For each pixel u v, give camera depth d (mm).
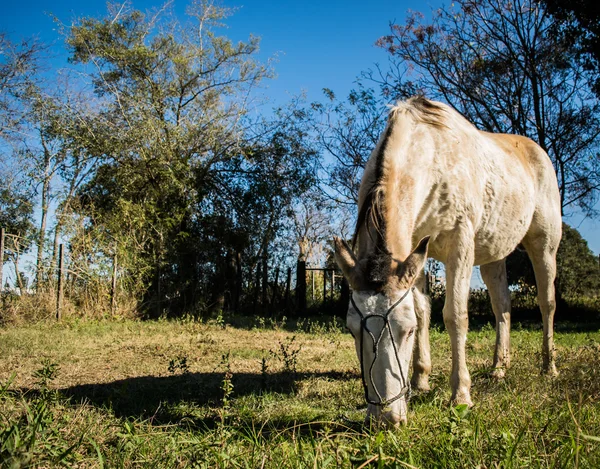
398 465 2584
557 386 4531
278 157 18375
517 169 5992
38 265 12500
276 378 5941
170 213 15852
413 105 5109
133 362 7074
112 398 4844
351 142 19375
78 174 16766
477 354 7672
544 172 6586
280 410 4395
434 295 17359
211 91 18844
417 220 4781
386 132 4566
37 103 16859
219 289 16719
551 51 17172
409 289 3568
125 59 17938
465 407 3090
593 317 17000
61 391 5262
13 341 8555
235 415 4195
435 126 4988
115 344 8828
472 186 5000
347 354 7863
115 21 18406
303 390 5297
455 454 2707
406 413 3443
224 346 8773
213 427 3973
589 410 3457
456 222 4879
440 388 4898
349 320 3539
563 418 3354
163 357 7195
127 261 14078
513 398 4090
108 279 13664
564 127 17156
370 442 2953
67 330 10414
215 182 18031
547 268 6586
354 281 3576
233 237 17188
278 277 17922
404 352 3477
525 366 5609
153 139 16234
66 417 3596
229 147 18000
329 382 5730
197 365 6961
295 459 2744
